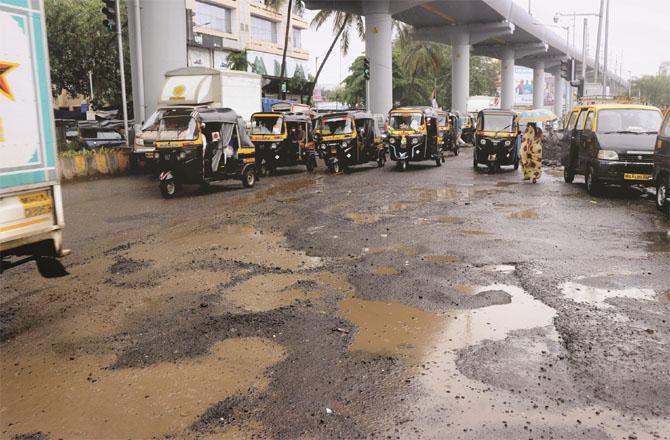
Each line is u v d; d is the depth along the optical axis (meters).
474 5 48.12
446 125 29.19
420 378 4.15
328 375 4.22
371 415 3.65
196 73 21.12
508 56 73.19
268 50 61.28
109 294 6.28
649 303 5.74
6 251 5.11
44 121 5.31
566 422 3.53
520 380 4.09
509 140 20.23
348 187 15.94
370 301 5.89
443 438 3.38
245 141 15.91
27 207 5.20
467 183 16.62
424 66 62.47
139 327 5.28
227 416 3.68
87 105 41.41
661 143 11.14
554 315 5.41
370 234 9.21
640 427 3.47
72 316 5.61
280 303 5.87
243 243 8.68
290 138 20.20
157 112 20.59
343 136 20.19
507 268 7.09
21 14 5.01
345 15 46.75
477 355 4.53
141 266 7.43
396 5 38.53
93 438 3.46
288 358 4.53
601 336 4.88
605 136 13.57
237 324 5.29
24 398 3.98
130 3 22.69
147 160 20.00
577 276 6.70
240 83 22.62
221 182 17.36
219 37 50.75
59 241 5.56
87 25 36.12
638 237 8.84
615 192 14.36
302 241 8.75
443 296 6.02
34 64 5.16
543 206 12.00
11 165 4.98
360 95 59.16
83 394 4.01
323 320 5.36
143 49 22.98
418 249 8.12
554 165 23.06
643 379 4.09
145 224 10.48
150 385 4.12
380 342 4.82
